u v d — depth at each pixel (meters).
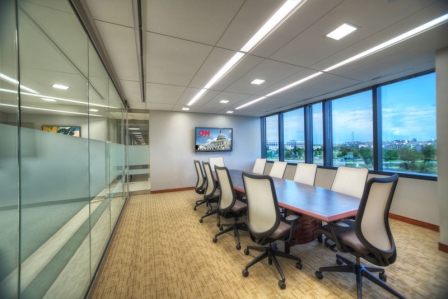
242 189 2.77
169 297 1.57
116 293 1.61
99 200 2.12
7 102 0.83
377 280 1.52
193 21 1.64
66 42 1.36
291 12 1.54
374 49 2.19
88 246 1.67
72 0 1.32
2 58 0.81
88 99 1.76
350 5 1.47
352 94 3.97
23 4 0.94
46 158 1.10
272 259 1.91
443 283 1.67
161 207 4.13
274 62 2.47
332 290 1.62
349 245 1.50
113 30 1.75
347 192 2.43
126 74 2.81
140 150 5.36
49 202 1.12
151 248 2.38
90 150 1.80
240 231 2.89
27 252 0.93
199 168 3.94
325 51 2.20
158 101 4.51
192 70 2.69
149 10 1.49
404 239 2.50
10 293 0.81
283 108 5.58
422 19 1.64
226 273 1.87
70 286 1.35
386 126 3.48
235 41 1.97
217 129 6.27
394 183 1.46
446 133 2.18
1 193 0.78
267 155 7.02
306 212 1.70
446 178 2.19
